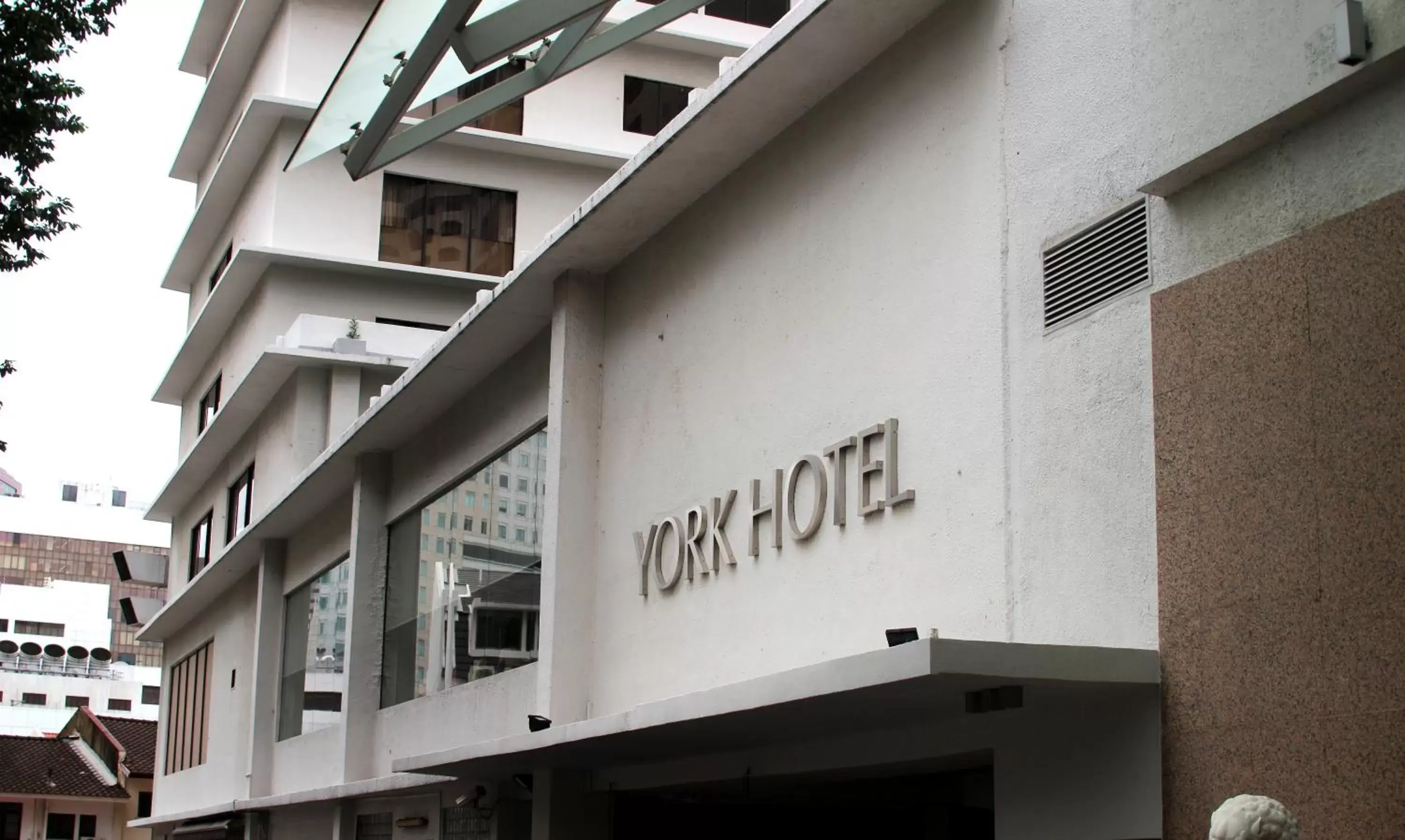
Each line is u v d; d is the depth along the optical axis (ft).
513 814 44.47
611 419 41.55
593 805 40.01
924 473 27.55
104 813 146.92
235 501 98.63
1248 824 16.24
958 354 27.07
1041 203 25.48
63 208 45.62
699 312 37.17
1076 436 23.88
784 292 33.30
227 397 100.63
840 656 29.25
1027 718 24.02
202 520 107.96
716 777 34.42
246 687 82.12
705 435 36.01
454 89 25.77
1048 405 24.61
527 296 44.09
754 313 34.47
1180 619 21.12
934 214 28.32
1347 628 18.61
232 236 104.83
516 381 48.32
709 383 36.17
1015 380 25.50
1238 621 20.18
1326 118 20.12
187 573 110.52
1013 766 24.25
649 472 38.75
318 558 69.51
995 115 26.89
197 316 111.04
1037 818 23.49
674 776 36.32
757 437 33.60
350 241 93.86
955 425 26.86
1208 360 21.24
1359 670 18.38
